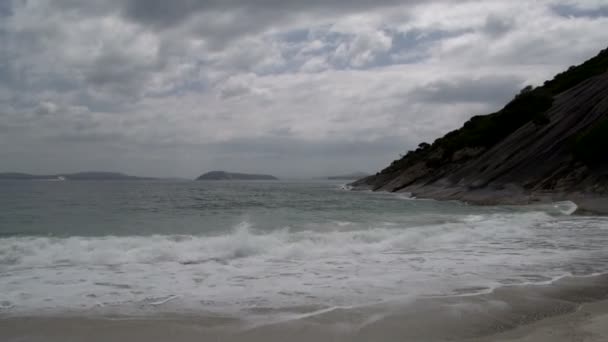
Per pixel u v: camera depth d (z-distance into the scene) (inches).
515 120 2101.4
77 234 569.0
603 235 577.6
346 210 1056.2
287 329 218.1
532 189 1293.1
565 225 685.3
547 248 476.4
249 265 383.6
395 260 407.2
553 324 219.0
